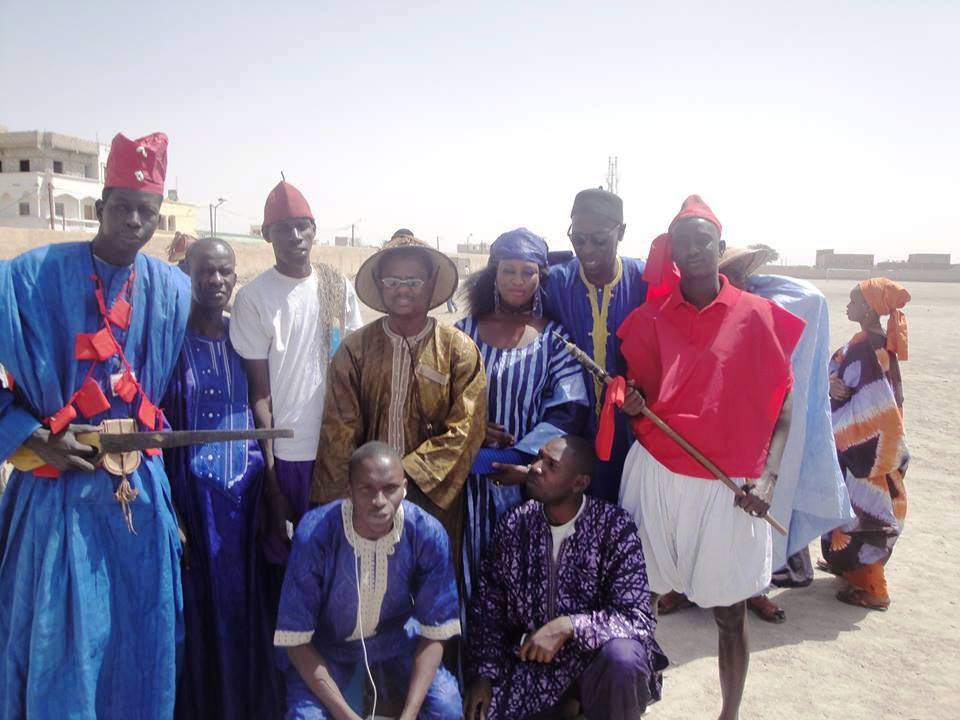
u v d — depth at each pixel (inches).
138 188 119.3
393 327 148.9
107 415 124.6
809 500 165.9
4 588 124.9
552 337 162.2
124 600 125.3
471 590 155.6
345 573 131.5
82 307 122.3
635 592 141.7
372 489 124.7
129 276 125.9
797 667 180.7
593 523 146.7
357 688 135.6
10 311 117.0
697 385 140.7
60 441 118.4
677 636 195.9
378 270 148.2
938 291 2400.3
